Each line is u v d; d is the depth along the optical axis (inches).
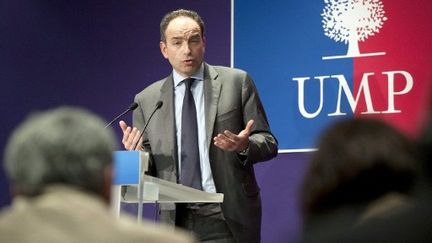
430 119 68.1
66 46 287.6
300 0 261.3
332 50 254.8
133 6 283.3
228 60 268.1
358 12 253.4
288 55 260.1
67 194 70.8
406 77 244.7
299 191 71.4
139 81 278.4
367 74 249.1
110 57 282.8
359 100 249.0
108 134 74.9
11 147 72.2
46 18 291.0
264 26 264.7
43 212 69.2
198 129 198.5
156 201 169.9
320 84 254.5
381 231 64.2
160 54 277.7
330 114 251.8
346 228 65.6
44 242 67.7
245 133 180.9
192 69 202.7
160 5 280.2
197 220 191.8
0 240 68.3
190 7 276.5
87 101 282.8
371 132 71.0
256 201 196.1
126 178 152.4
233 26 269.0
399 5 249.3
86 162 71.7
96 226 69.1
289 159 255.3
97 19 286.2
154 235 70.4
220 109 198.8
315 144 72.7
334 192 69.8
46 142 71.1
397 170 69.1
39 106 286.7
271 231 254.7
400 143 70.2
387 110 244.8
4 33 293.4
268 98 260.1
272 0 265.0
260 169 259.1
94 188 72.5
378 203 68.1
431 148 67.9
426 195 66.0
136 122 205.8
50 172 70.9
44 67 288.4
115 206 151.8
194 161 194.1
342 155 70.1
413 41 245.9
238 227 191.5
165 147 196.7
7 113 289.3
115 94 280.2
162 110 201.8
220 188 192.5
